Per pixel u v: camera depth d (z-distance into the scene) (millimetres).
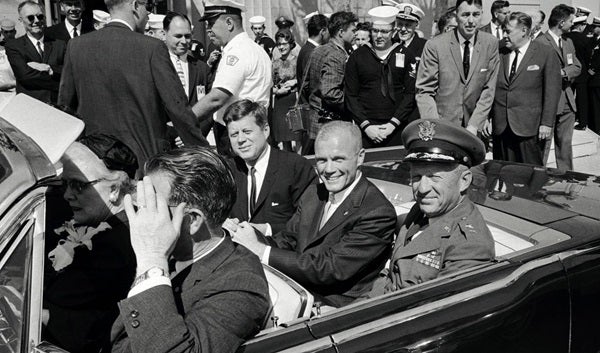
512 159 6172
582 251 2352
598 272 2379
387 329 1828
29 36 6469
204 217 1690
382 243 2645
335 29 6273
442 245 2410
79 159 2158
